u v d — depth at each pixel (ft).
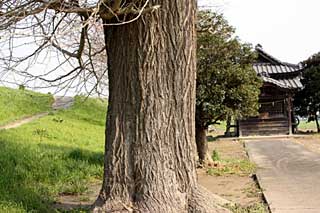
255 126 93.91
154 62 18.56
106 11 16.39
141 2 17.56
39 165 37.50
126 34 18.67
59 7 15.07
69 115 94.07
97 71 22.77
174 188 18.74
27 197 25.73
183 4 18.97
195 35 19.83
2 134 54.95
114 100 19.11
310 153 58.44
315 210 24.29
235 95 42.24
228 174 40.11
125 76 18.81
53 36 14.17
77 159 44.06
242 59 43.73
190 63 19.26
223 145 75.72
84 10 15.30
